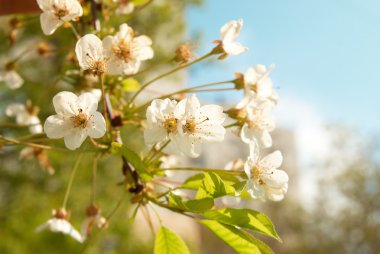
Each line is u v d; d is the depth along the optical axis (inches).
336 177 108.1
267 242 105.2
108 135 10.6
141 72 12.0
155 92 13.0
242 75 12.5
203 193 9.4
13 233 47.1
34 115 16.8
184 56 12.5
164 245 10.8
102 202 47.6
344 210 106.3
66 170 45.7
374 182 106.1
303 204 108.7
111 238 49.3
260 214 9.4
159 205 10.3
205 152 93.6
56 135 10.3
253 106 11.9
